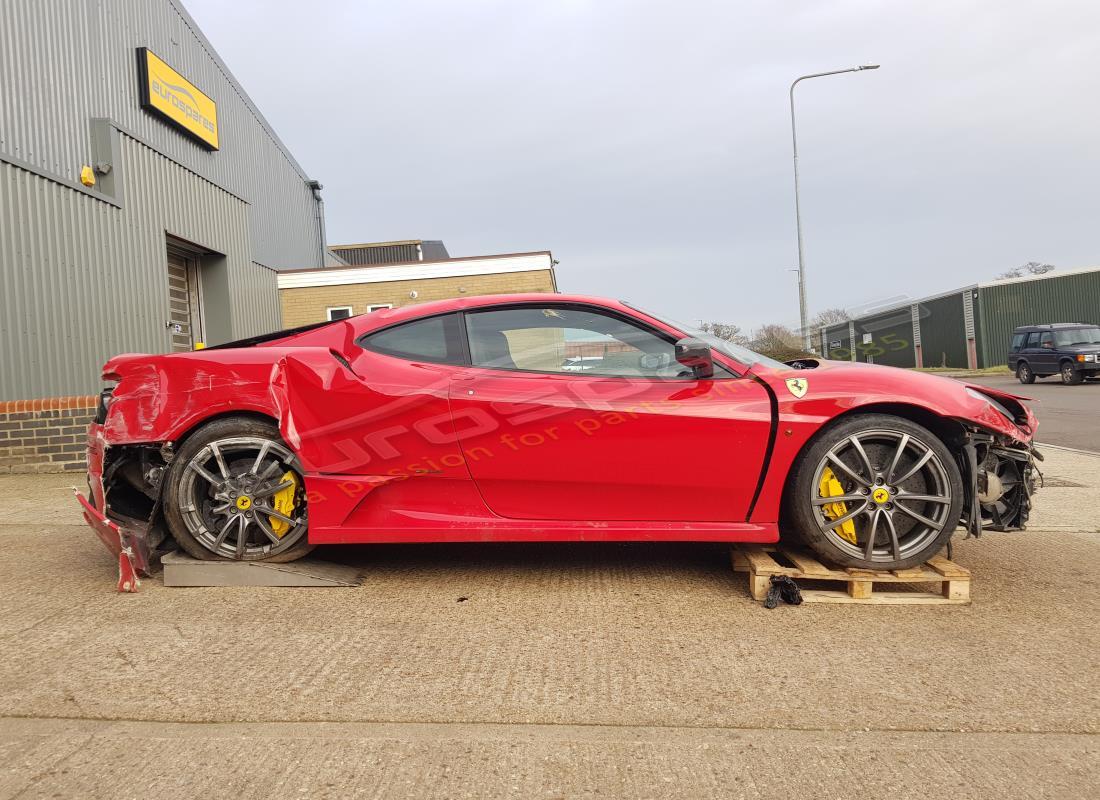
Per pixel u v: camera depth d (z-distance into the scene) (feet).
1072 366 61.93
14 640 8.39
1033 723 6.53
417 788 5.55
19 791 5.50
